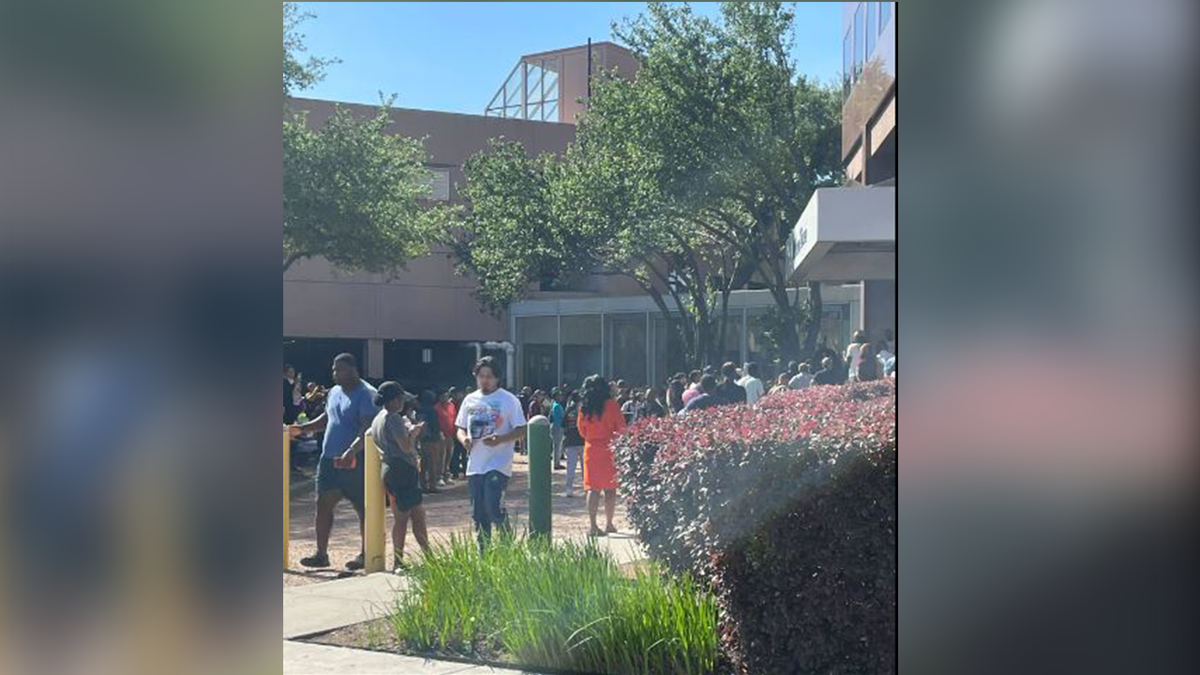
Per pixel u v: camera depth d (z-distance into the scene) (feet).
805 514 16.46
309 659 20.89
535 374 78.13
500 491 28.14
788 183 64.49
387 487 29.60
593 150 66.03
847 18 65.62
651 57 63.72
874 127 55.98
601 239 65.57
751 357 66.08
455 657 20.95
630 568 23.08
